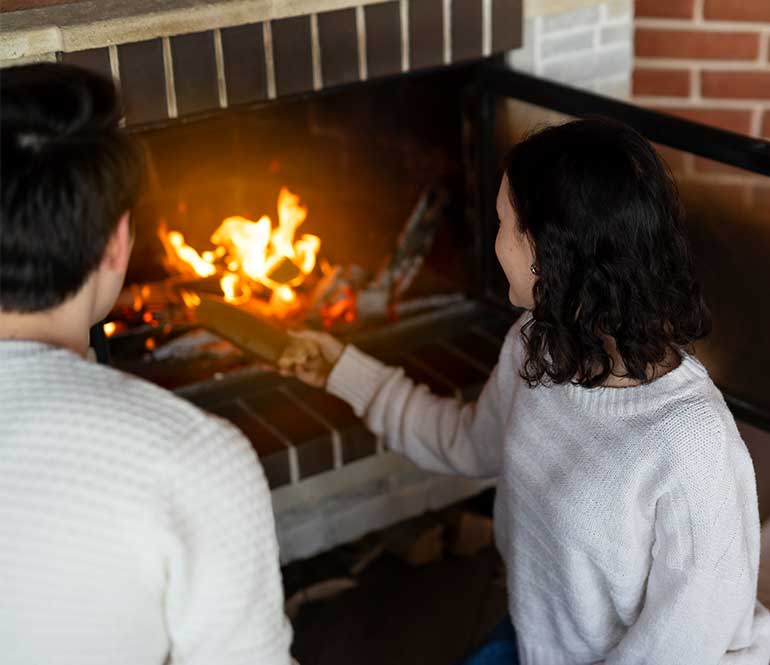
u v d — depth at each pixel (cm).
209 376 219
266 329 167
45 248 87
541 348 126
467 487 243
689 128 180
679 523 122
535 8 218
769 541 165
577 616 136
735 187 178
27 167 85
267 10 183
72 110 87
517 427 137
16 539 85
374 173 253
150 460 89
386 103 243
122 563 87
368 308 238
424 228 245
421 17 201
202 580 91
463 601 229
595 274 117
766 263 178
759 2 243
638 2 252
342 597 230
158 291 229
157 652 94
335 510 227
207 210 252
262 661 96
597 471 126
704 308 126
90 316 97
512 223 124
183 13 175
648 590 129
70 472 86
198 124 233
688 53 253
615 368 126
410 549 233
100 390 91
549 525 133
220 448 93
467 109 227
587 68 233
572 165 116
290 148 253
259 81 187
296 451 210
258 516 95
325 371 169
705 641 125
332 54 193
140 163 94
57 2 169
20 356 90
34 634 86
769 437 193
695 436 120
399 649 218
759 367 186
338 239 257
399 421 164
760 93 253
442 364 233
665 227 118
